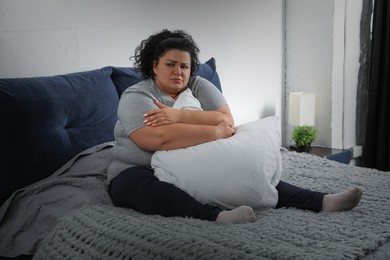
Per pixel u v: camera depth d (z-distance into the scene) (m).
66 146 1.81
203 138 1.64
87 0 2.21
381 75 3.45
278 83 3.54
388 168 3.51
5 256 1.54
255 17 3.22
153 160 1.62
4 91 1.65
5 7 1.89
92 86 2.00
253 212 1.42
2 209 1.58
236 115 3.17
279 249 1.15
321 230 1.33
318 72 3.44
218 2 2.94
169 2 2.64
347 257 1.13
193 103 1.82
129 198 1.55
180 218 1.41
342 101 3.48
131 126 1.67
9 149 1.62
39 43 2.03
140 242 1.26
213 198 1.53
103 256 1.29
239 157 1.54
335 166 2.15
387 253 1.22
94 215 1.48
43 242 1.48
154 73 1.87
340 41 3.36
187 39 1.87
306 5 3.40
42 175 1.72
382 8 3.36
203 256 1.14
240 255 1.12
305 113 3.28
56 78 1.90
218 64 2.99
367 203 1.60
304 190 1.61
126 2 2.40
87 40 2.23
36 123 1.70
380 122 3.48
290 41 3.54
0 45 1.88
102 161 1.85
